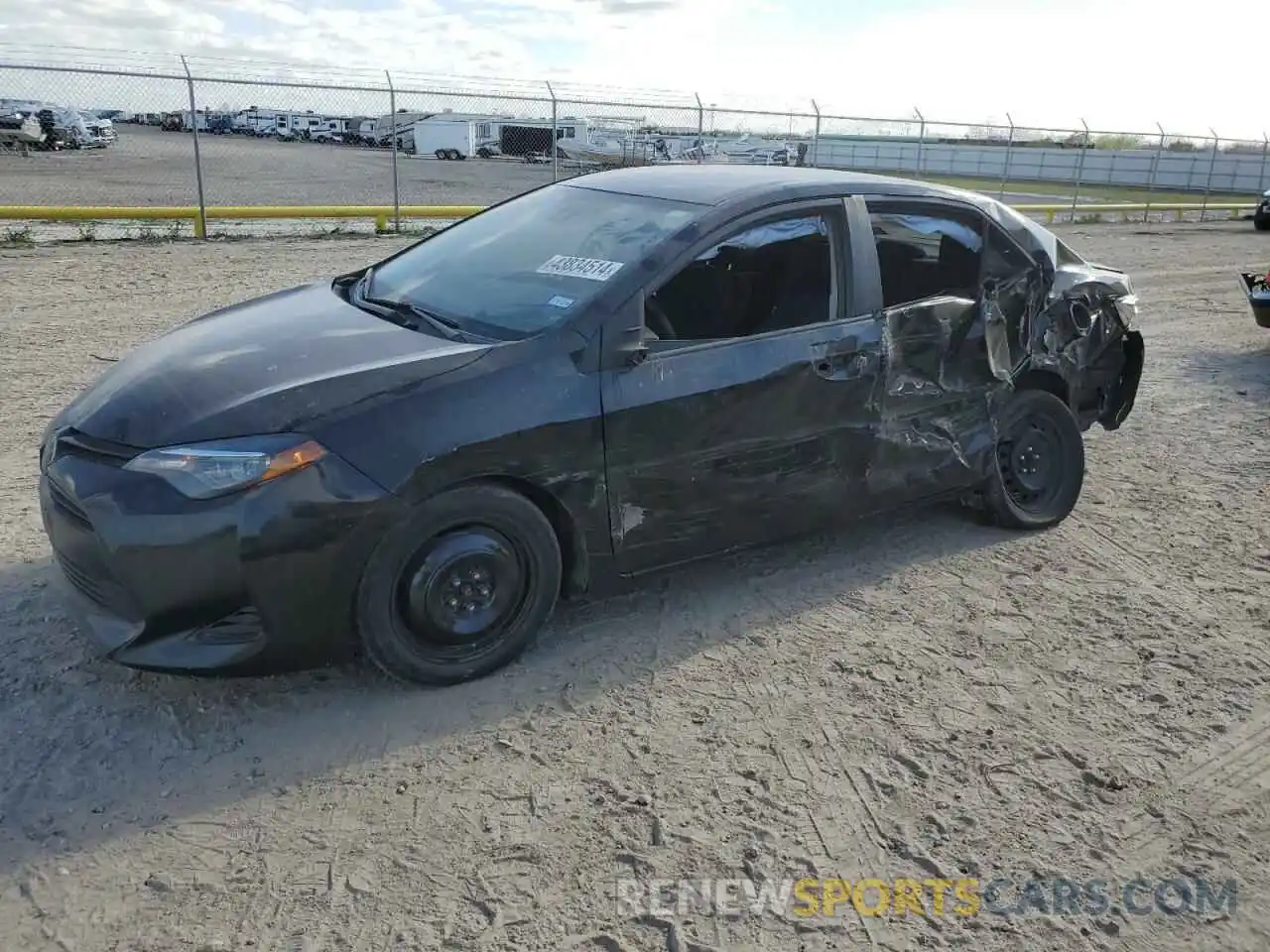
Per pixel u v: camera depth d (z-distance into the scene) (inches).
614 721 132.8
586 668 144.5
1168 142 1148.5
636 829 113.5
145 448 121.2
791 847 112.2
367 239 581.0
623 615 160.1
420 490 125.3
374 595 126.3
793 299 158.7
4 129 1037.8
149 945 95.3
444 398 128.5
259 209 581.0
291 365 133.0
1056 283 193.6
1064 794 123.3
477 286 156.7
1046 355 193.2
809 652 152.4
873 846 113.1
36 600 153.6
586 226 162.4
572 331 138.9
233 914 99.3
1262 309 365.7
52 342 305.7
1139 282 547.2
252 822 111.7
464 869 106.5
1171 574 184.5
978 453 185.6
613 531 144.4
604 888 104.8
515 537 136.1
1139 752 132.3
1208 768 129.6
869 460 169.8
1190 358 360.2
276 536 118.3
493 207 190.7
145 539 117.0
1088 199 1088.2
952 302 175.2
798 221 161.2
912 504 180.5
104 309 354.3
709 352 148.4
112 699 131.1
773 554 184.7
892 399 169.6
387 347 138.5
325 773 120.1
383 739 126.6
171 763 120.2
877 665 149.7
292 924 98.3
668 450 145.7
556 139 681.0
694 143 746.2
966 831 116.2
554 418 134.3
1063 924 103.6
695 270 149.4
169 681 135.3
